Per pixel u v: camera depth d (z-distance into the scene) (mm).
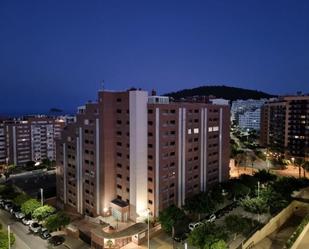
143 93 70125
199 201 70375
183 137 76562
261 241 63750
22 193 90312
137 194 70188
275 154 155625
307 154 141625
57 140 89438
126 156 72438
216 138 88188
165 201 72750
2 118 161000
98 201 75062
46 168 139375
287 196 83750
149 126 70562
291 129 148625
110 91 73812
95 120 74438
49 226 62750
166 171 72688
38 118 158625
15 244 62125
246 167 139875
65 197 87625
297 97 145500
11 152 147250
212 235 52469
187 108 77375
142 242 61656
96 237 60344
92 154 75875
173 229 62188
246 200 72562
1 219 76938
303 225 63062
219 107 88625
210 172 86500
